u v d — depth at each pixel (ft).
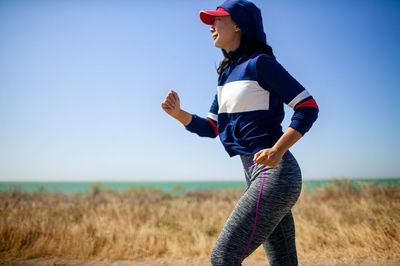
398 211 20.27
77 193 53.93
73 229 17.22
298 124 4.64
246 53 5.64
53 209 28.30
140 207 29.04
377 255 13.43
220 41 5.96
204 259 14.08
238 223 4.87
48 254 14.39
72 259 13.80
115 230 17.83
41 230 17.13
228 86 5.65
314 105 4.87
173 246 15.64
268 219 4.82
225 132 5.81
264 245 5.89
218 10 6.03
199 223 20.38
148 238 17.04
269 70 5.08
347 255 13.70
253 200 4.88
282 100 5.12
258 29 5.78
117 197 46.32
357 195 35.22
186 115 6.70
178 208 30.14
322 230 17.17
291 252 5.69
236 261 4.80
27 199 40.04
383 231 15.52
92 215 22.13
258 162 4.47
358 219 19.56
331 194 36.88
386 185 34.63
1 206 24.82
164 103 6.47
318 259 13.32
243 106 5.36
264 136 5.19
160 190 68.13
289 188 4.83
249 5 5.83
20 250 14.48
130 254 14.71
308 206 24.80
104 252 14.52
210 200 43.09
